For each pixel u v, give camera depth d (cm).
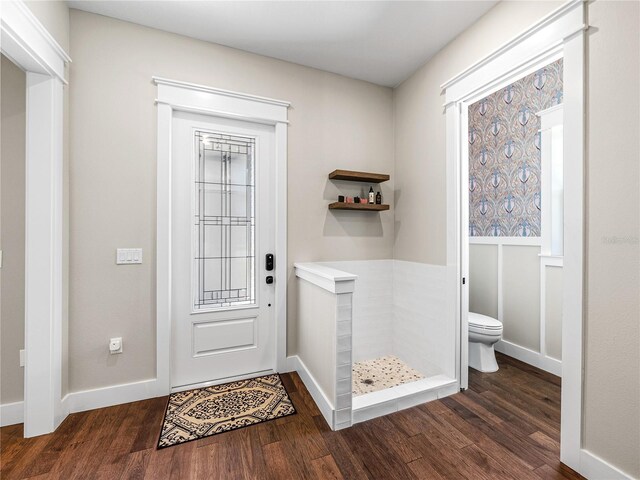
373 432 177
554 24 153
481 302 319
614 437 132
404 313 278
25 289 168
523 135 277
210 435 173
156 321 212
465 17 202
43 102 168
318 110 264
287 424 184
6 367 180
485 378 245
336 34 219
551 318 253
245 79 238
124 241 203
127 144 204
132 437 170
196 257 232
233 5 191
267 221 254
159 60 213
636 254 125
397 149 291
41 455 155
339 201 264
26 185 167
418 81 262
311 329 222
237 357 245
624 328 129
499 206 300
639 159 123
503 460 154
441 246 234
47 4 164
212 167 237
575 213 144
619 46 128
